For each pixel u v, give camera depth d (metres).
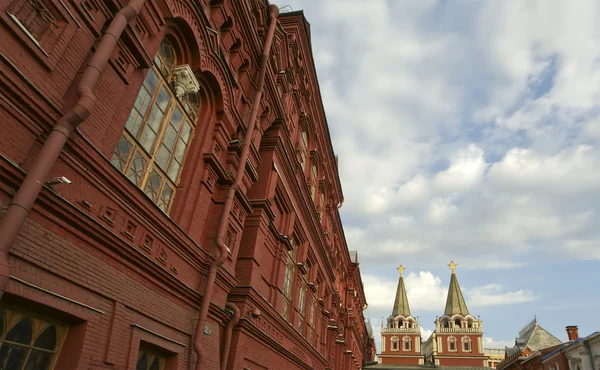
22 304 5.04
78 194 5.70
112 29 5.88
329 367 21.75
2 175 4.65
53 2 5.30
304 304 17.72
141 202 6.87
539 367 48.53
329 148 22.88
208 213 9.70
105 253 6.12
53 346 5.52
